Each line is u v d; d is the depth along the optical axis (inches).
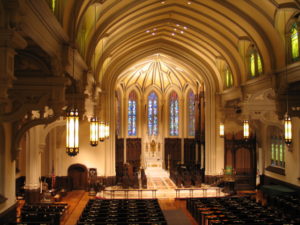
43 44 300.7
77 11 394.6
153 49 1043.9
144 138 1524.4
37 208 604.4
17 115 351.9
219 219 534.6
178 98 1524.4
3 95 227.1
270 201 744.3
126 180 1016.2
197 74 1163.3
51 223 470.3
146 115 1531.7
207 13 762.8
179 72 1387.8
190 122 1492.4
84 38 564.1
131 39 911.0
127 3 637.3
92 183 968.3
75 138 314.7
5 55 226.1
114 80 1060.5
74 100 505.4
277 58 650.2
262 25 653.9
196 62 1071.0
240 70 872.3
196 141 1293.1
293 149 794.8
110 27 671.8
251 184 994.7
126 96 1483.8
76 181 1000.9
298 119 770.2
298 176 774.5
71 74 430.9
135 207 616.4
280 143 902.4
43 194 776.9
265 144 983.6
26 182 732.7
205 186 1074.7
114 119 1063.0
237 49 838.5
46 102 366.0
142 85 1509.6
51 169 954.7
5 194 456.8
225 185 994.1
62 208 642.2
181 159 1502.2
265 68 697.0
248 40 773.9
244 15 662.5
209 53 999.0
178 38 995.3
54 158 960.9
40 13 276.1
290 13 589.9
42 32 293.7
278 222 501.0
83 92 532.4
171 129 1537.9
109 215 546.0
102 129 627.2
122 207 615.5
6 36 223.8
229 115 1025.5
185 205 834.8
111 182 1050.1
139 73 1432.1
